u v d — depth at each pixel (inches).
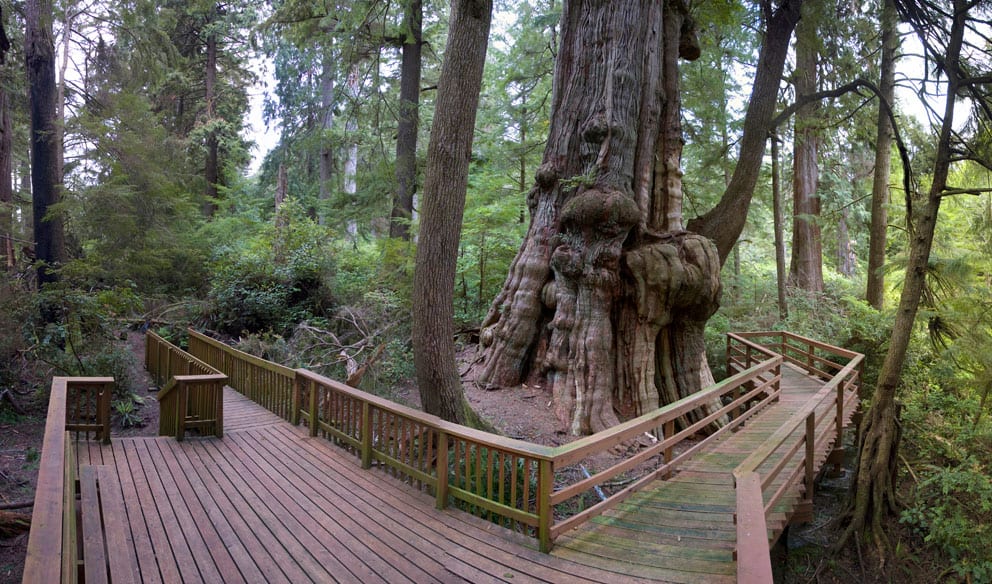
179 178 737.6
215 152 980.6
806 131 611.5
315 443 262.5
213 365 433.1
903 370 458.0
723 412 256.8
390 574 146.0
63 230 538.0
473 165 728.3
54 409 183.8
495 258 540.1
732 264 783.7
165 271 642.2
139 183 598.5
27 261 561.0
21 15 589.6
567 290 327.0
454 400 250.5
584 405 304.0
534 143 657.0
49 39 516.7
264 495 198.7
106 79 622.2
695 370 346.3
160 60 679.1
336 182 879.1
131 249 576.4
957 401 404.8
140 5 597.0
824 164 682.2
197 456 240.7
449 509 188.4
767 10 416.8
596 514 173.5
